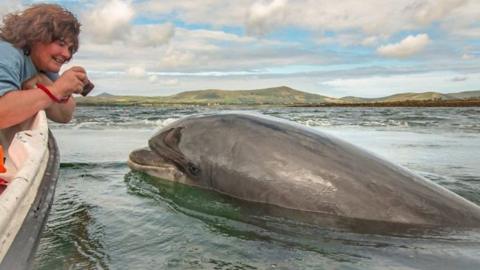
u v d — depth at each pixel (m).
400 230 3.88
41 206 2.71
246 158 4.79
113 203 4.89
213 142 5.12
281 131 4.87
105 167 7.18
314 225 4.08
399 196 4.12
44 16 3.68
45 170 3.35
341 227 4.02
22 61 3.69
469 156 9.67
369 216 4.07
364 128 20.09
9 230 2.12
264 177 4.62
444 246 3.54
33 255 2.25
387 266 3.21
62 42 3.81
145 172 5.96
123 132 15.70
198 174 5.26
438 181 6.25
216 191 5.11
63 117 4.93
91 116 27.02
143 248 3.54
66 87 3.60
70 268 3.10
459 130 18.30
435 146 11.94
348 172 4.35
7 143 4.24
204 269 3.16
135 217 4.38
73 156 8.65
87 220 4.24
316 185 4.36
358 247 3.57
